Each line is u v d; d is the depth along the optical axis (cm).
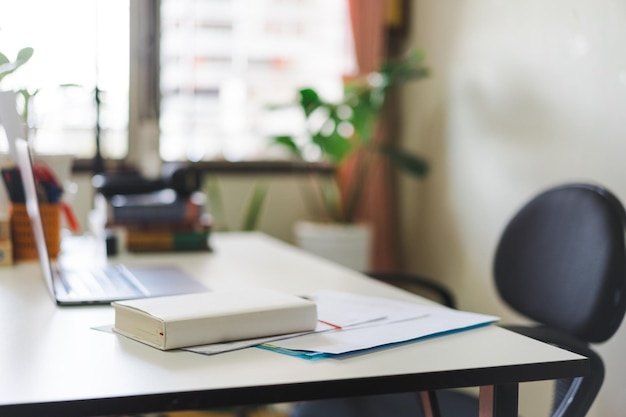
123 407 86
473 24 283
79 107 280
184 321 105
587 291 153
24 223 182
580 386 137
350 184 323
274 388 91
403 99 332
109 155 287
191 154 318
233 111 322
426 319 124
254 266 182
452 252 299
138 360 100
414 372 97
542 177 248
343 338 111
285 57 327
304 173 331
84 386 89
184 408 88
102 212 209
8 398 85
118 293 143
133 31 283
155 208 201
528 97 254
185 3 311
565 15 235
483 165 279
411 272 328
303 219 332
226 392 89
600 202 158
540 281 167
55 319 125
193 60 314
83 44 273
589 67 225
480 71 280
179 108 314
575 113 231
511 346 111
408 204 330
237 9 319
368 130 303
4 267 175
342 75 315
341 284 161
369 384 95
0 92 174
